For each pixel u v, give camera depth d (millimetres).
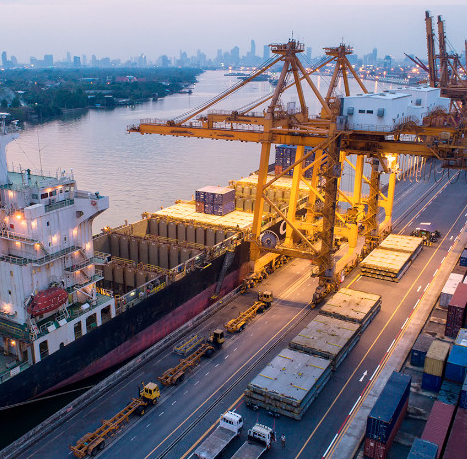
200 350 58656
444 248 99688
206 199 93062
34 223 51000
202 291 72250
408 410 48656
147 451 43156
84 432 45562
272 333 64250
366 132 69125
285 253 77188
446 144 66188
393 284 81312
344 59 84812
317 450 43250
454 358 51500
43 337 48531
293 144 74562
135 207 121062
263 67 80125
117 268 73062
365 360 58000
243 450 41375
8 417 47594
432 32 160875
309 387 48562
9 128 54250
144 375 54562
